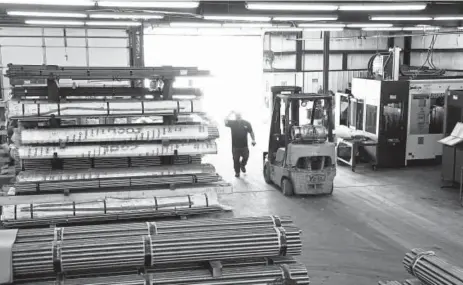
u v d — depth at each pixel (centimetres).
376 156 1365
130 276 420
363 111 1433
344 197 1089
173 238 429
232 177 1288
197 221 463
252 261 454
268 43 2097
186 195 545
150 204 527
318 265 725
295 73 2120
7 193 537
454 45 1902
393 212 977
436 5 1140
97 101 582
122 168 575
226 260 449
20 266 402
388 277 684
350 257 754
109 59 1491
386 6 871
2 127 1184
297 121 1166
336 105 1596
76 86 655
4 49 1419
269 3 844
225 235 436
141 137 555
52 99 593
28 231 437
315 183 1070
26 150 532
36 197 518
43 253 406
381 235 848
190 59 2194
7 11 989
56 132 538
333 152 1082
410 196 1095
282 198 1083
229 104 2377
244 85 2355
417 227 888
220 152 1642
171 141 575
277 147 1182
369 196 1096
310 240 824
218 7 1084
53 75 584
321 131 1090
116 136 549
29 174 542
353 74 2158
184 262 439
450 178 1160
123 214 520
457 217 945
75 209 511
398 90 1345
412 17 1109
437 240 822
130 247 418
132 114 568
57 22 1230
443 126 1414
